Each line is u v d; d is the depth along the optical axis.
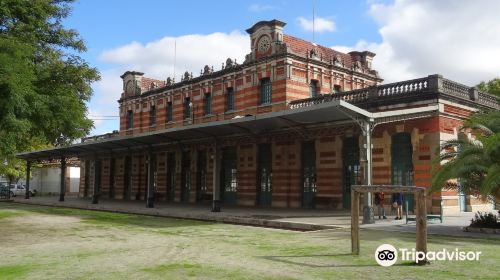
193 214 22.17
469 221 17.50
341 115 18.61
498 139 13.74
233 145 29.53
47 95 15.90
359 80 31.11
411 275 8.11
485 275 8.07
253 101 28.67
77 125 16.89
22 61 13.89
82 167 47.53
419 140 21.19
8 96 13.23
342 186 24.53
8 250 11.92
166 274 8.45
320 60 28.44
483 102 24.02
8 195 42.72
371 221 16.98
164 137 26.34
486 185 13.27
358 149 24.02
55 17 17.03
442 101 20.88
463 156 14.55
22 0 15.19
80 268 9.16
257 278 8.02
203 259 9.99
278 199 27.14
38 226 18.33
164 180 35.91
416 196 9.27
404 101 21.72
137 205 30.05
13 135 14.37
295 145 26.77
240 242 12.83
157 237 14.34
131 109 40.81
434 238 12.80
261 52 28.55
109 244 12.83
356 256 10.09
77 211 27.80
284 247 11.64
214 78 31.92
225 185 31.14
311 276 8.10
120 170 41.44
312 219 18.84
